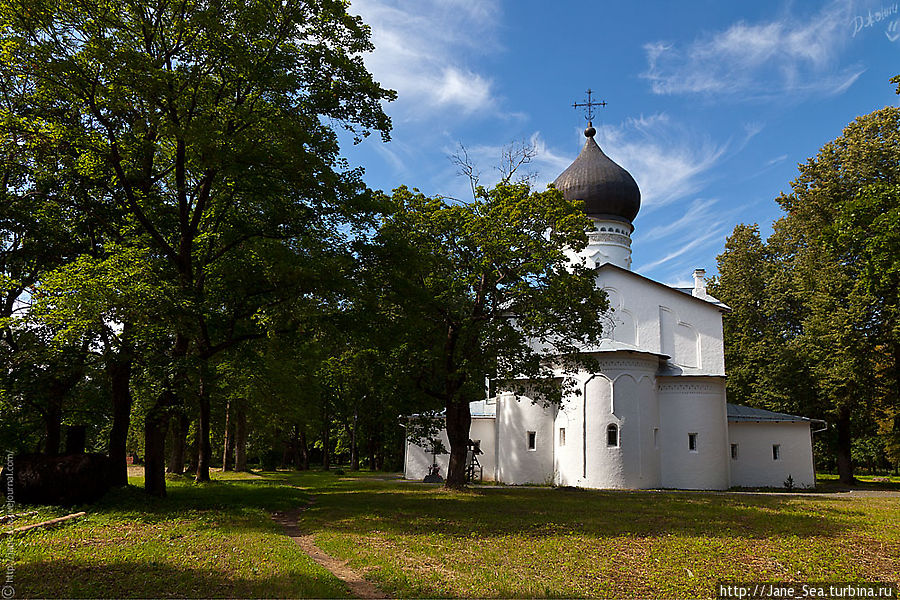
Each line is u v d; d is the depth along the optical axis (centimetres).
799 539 1541
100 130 1934
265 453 5853
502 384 2758
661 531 1650
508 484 3684
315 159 1869
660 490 3266
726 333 4975
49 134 1803
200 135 1655
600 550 1378
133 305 1638
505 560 1258
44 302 1662
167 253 1983
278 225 2080
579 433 3438
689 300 3784
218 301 2106
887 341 3694
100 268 1723
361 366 2802
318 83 1981
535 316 2611
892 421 4956
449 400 2806
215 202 2155
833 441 4647
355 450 6178
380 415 3338
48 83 1758
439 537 1518
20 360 1864
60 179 2027
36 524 1455
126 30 1786
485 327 2667
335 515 1933
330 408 5853
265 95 1912
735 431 3847
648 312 3788
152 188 2155
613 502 2386
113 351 1884
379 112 2075
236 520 1727
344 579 1107
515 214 2622
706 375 3588
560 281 2597
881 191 2122
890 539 1562
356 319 2083
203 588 965
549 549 1380
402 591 1002
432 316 2697
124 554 1175
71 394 2277
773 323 4641
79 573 1021
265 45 1770
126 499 1919
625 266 4288
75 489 1764
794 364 4234
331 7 1941
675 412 3584
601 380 3441
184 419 4000
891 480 4794
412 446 4241
